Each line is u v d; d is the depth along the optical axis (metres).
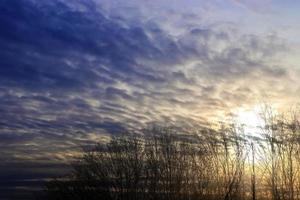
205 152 39.69
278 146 36.38
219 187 38.19
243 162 38.06
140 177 41.97
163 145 41.56
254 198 36.44
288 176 35.47
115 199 43.34
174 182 39.69
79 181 47.72
